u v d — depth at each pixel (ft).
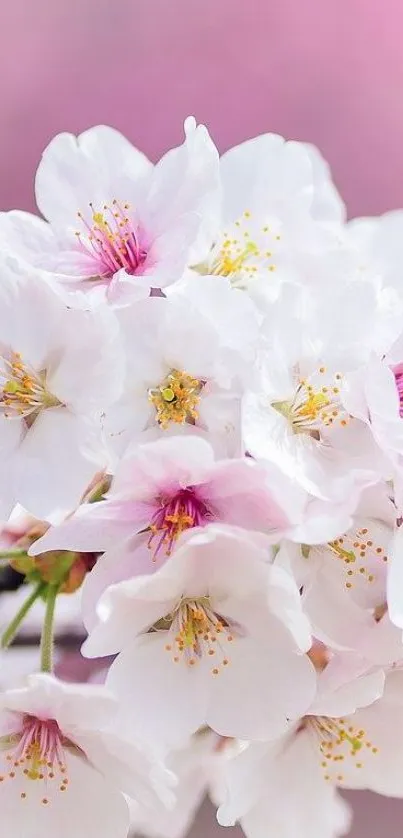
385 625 1.07
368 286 1.10
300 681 1.06
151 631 1.07
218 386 1.08
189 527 1.05
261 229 1.20
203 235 1.15
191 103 2.53
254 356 1.07
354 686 1.08
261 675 1.07
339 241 1.20
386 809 1.94
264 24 2.57
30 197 2.47
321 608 1.08
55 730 1.09
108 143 1.16
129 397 1.08
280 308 1.08
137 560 1.06
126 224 1.13
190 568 1.04
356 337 1.09
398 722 1.15
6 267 1.09
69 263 1.13
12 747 1.10
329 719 1.16
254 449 1.04
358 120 2.55
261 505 1.04
